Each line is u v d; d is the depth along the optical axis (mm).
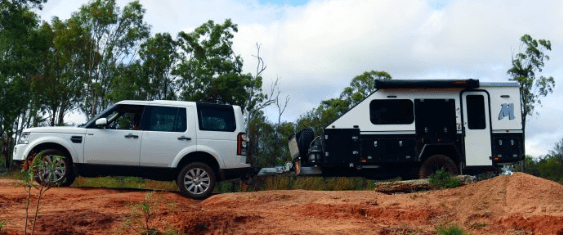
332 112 26109
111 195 11602
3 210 9562
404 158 14836
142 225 7820
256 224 8992
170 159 12500
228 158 12695
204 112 12820
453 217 9656
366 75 36125
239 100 32500
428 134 14938
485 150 15031
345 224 9289
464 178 11711
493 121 15109
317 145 14945
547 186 9969
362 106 14914
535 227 8742
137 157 12453
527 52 35750
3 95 34531
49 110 41281
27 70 35562
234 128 12891
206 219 8750
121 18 39562
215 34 33688
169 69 32938
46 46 36688
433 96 15055
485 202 9938
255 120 22672
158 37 33188
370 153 14789
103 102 38312
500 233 8781
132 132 12516
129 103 12766
